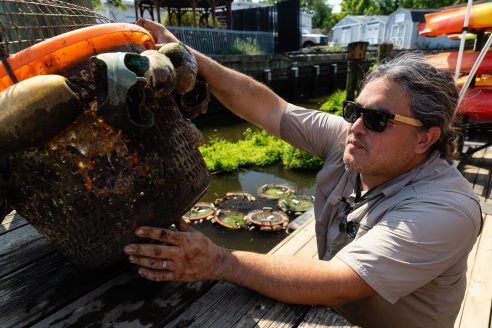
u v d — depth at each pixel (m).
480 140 4.37
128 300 1.10
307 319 1.11
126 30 0.88
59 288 1.14
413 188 1.10
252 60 12.98
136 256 0.96
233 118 11.70
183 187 0.99
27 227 1.50
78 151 0.82
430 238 0.99
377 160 1.12
